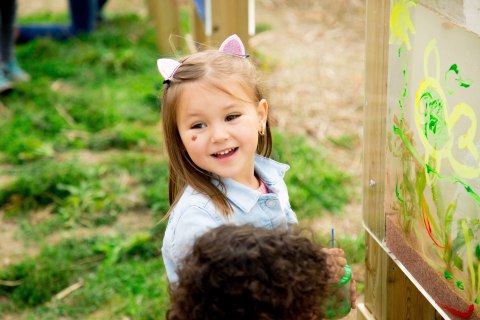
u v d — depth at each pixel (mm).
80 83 5590
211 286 1336
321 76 5465
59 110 5090
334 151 4391
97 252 3490
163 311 2951
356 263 3260
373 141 1911
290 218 1899
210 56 1703
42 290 3162
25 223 3789
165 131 1732
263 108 1771
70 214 3818
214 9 3840
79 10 6508
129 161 4340
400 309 2064
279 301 1330
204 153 1649
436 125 1555
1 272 3291
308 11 6922
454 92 1461
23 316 3074
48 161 4406
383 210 1920
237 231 1401
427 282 1716
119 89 5418
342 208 3748
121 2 7840
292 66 5691
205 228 1645
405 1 1632
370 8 1811
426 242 1684
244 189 1744
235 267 1332
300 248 1394
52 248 3492
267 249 1351
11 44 5473
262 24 6613
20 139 4625
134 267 3332
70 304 3117
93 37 6410
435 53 1520
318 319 1445
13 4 5340
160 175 4176
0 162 4438
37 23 6781
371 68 1854
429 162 1609
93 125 4906
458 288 1564
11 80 5477
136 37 6453
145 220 3791
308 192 3850
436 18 1497
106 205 3885
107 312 3059
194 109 1638
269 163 1896
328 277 1470
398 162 1784
